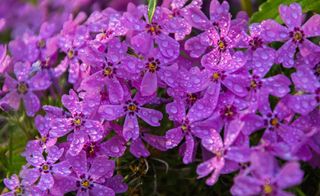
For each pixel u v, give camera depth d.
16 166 0.30
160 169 0.29
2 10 0.35
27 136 0.30
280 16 0.27
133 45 0.27
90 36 0.29
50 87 0.31
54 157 0.27
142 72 0.27
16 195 0.27
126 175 0.28
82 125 0.27
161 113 0.26
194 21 0.27
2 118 0.29
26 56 0.31
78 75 0.29
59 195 0.26
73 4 0.33
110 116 0.26
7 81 0.30
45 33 0.32
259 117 0.25
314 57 0.26
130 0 0.33
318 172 0.27
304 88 0.25
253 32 0.26
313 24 0.26
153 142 0.27
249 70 0.27
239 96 0.25
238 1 0.35
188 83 0.26
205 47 0.27
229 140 0.24
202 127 0.25
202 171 0.24
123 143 0.27
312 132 0.24
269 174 0.22
